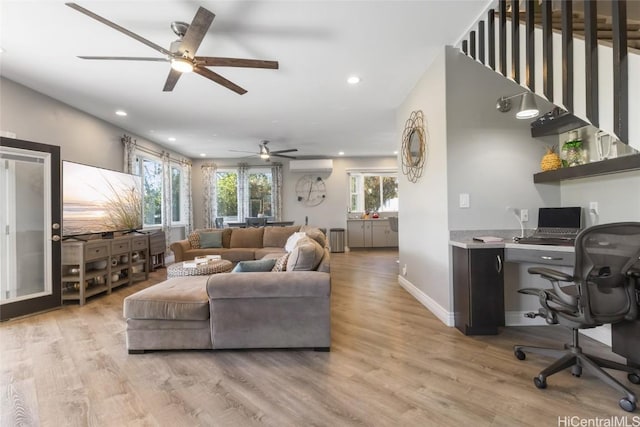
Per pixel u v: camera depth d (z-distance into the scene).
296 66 3.04
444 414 1.55
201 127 5.10
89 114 4.32
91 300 3.69
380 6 2.18
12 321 2.96
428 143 3.17
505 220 2.76
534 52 2.02
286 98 3.88
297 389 1.79
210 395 1.74
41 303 3.21
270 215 8.18
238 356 2.21
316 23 2.36
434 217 3.04
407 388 1.78
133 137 5.39
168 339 2.25
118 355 2.24
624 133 1.45
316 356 2.20
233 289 2.20
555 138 2.78
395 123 5.04
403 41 2.64
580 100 1.69
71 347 2.38
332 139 6.17
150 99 3.83
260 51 2.75
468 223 2.75
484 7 2.22
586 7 1.60
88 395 1.74
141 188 5.12
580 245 1.64
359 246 8.09
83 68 3.00
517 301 2.76
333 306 3.32
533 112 2.44
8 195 3.18
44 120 3.61
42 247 3.34
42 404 1.66
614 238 1.62
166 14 2.21
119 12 2.18
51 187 3.34
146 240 4.81
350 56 2.87
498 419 1.50
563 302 1.77
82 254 3.50
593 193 2.46
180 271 3.46
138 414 1.58
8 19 2.23
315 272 2.33
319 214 8.25
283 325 2.24
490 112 2.75
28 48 2.64
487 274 2.44
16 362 2.13
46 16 2.20
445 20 2.36
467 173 2.75
